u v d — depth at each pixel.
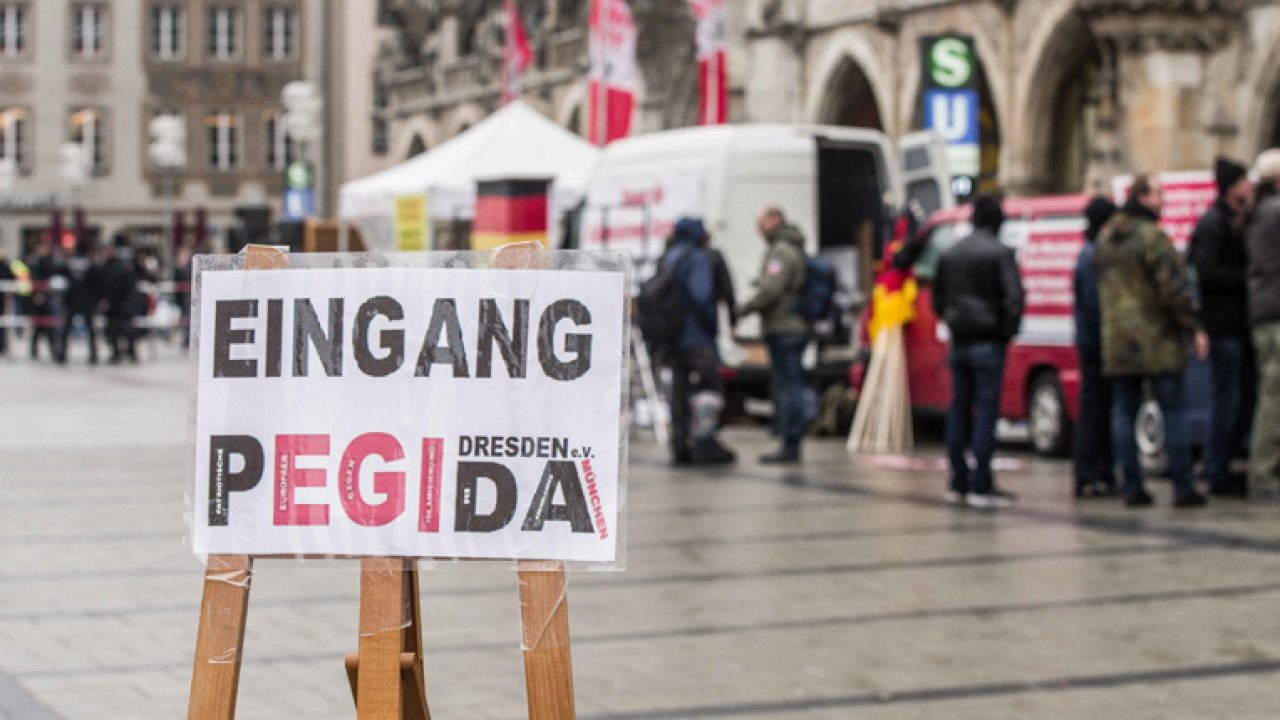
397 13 72.12
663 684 8.52
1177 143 29.92
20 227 82.44
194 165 83.06
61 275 43.38
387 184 28.94
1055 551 12.30
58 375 36.31
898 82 38.16
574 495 4.93
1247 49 29.83
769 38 41.62
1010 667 8.80
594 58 35.88
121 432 22.34
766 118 41.81
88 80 82.75
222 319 5.09
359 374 5.01
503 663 9.04
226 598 5.04
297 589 11.20
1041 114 34.03
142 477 17.27
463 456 4.96
